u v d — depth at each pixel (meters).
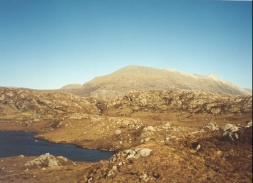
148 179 27.81
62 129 101.25
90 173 33.97
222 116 114.81
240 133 31.47
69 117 113.44
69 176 34.88
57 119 115.50
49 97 178.50
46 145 80.12
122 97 180.75
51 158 46.81
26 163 44.25
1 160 49.81
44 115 141.25
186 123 101.50
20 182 33.28
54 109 158.25
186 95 169.88
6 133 102.06
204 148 32.50
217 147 31.62
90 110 172.00
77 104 178.62
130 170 30.28
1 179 34.75
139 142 71.62
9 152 66.88
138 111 152.25
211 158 29.81
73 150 73.25
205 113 131.00
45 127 110.31
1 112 140.62
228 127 36.19
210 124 79.69
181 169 28.66
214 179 25.55
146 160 31.97
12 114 141.75
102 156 65.44
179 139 38.09
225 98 150.75
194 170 27.94
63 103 172.62
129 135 80.19
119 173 30.23
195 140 35.28
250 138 30.25
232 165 27.38
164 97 171.50
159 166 29.95
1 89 172.62
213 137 34.22
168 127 84.12
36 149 73.00
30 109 151.50
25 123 119.62
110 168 32.12
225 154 29.67
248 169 25.84
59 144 82.31
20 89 181.25
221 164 28.05
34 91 184.88
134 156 33.75
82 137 87.62
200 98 157.75
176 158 31.52
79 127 99.62
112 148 73.38
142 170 29.84
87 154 68.00
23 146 76.62
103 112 163.25
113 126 92.94
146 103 166.62
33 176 35.59
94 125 97.56
